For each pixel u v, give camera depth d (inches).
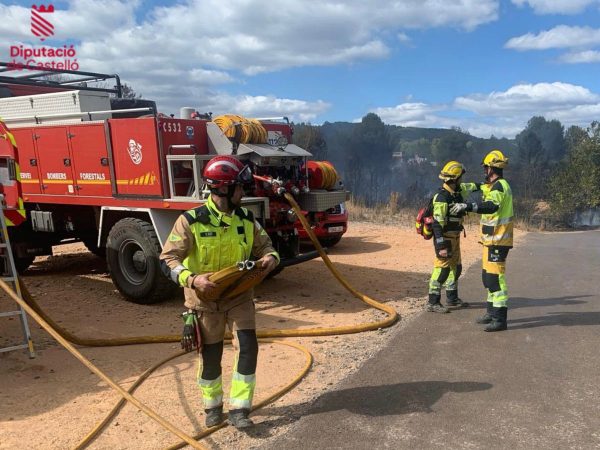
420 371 182.1
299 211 266.8
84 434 139.8
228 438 137.9
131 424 145.6
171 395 165.0
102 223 296.7
